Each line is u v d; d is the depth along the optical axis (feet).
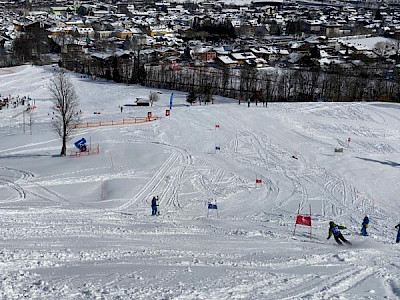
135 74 482.69
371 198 153.79
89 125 256.52
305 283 59.98
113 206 133.59
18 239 81.87
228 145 217.97
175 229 100.63
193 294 51.72
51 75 501.97
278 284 58.70
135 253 74.49
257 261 73.10
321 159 201.26
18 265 62.18
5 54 642.63
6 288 50.47
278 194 154.20
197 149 209.26
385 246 92.43
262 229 108.47
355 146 225.97
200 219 119.65
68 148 210.79
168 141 221.66
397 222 126.62
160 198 145.59
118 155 196.13
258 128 251.60
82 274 58.49
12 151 209.36
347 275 65.72
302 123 265.95
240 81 445.37
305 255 78.48
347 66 552.00
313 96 402.72
